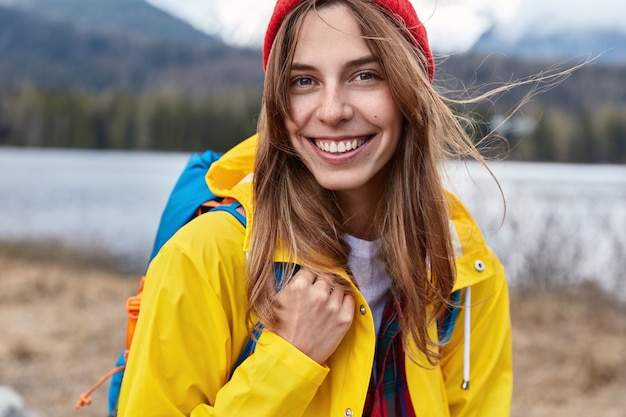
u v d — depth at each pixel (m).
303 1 1.33
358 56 1.30
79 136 82.31
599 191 17.56
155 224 19.38
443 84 1.63
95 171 47.16
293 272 1.37
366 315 1.33
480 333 1.61
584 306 7.49
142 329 1.31
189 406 1.31
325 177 1.35
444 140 1.49
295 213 1.38
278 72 1.34
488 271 1.57
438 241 1.44
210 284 1.31
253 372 1.27
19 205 24.27
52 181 37.16
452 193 1.70
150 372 1.28
